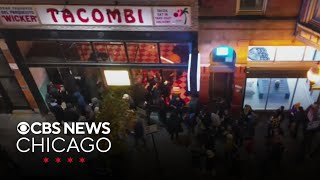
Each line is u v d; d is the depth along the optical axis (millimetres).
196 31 15781
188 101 18938
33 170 17141
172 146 17594
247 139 16578
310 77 14750
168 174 16453
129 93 18328
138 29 15773
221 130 17062
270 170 16234
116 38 16562
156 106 18469
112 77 18703
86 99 19500
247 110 16359
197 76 16250
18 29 16469
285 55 16547
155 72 19312
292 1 14617
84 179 16547
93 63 17859
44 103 19484
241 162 16641
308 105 18422
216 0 14836
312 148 17078
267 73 17141
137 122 16312
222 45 16469
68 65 17938
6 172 17062
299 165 16344
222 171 16328
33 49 18062
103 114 14883
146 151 17484
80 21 15750
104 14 15320
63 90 18422
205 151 15344
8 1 15352
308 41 15016
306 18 14703
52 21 15891
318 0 14070
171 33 16125
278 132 16562
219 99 17766
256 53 16641
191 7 14711
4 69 18375
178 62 17688
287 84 18438
